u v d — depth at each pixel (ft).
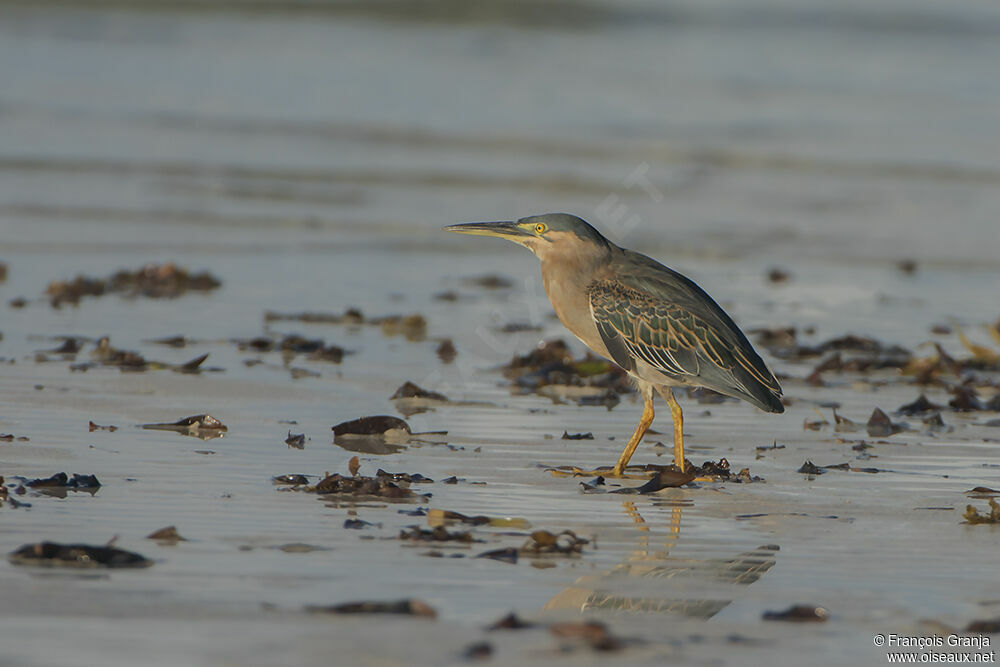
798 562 27.20
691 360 35.58
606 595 24.72
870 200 93.76
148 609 22.76
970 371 50.85
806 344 55.06
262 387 43.42
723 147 110.93
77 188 82.99
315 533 27.89
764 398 35.73
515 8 188.55
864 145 114.42
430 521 29.19
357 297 61.57
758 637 22.71
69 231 72.02
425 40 161.68
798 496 32.78
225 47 146.72
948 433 40.70
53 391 40.93
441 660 20.94
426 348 51.90
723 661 21.50
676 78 146.20
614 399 44.78
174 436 36.35
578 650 21.67
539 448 37.42
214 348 49.44
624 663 21.21
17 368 43.96
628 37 174.70
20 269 62.64
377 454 35.68
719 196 93.61
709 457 37.19
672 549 27.94
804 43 178.50
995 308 63.93
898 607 24.53
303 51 147.74
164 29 155.84
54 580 24.00
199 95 119.75
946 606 24.62
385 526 28.73
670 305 36.11
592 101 129.29
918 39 186.50
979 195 96.22
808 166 104.88
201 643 21.30
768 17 197.77
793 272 71.92
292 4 179.73
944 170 104.73
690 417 42.55
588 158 103.91
